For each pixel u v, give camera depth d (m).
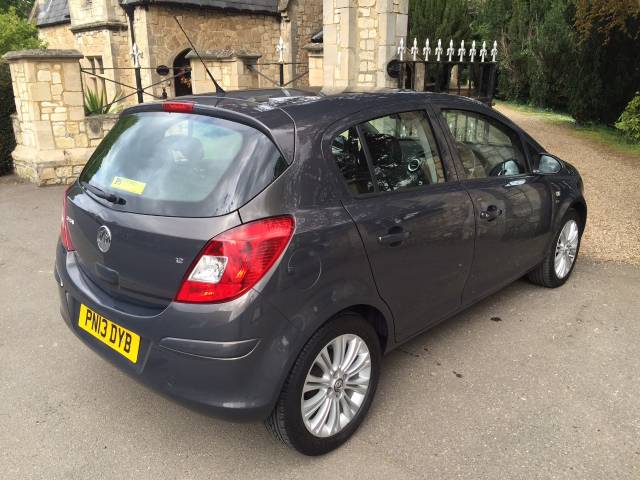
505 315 4.29
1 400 3.23
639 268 5.30
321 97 2.98
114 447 2.83
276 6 18.59
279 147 2.51
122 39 18.48
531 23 18.73
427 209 3.12
